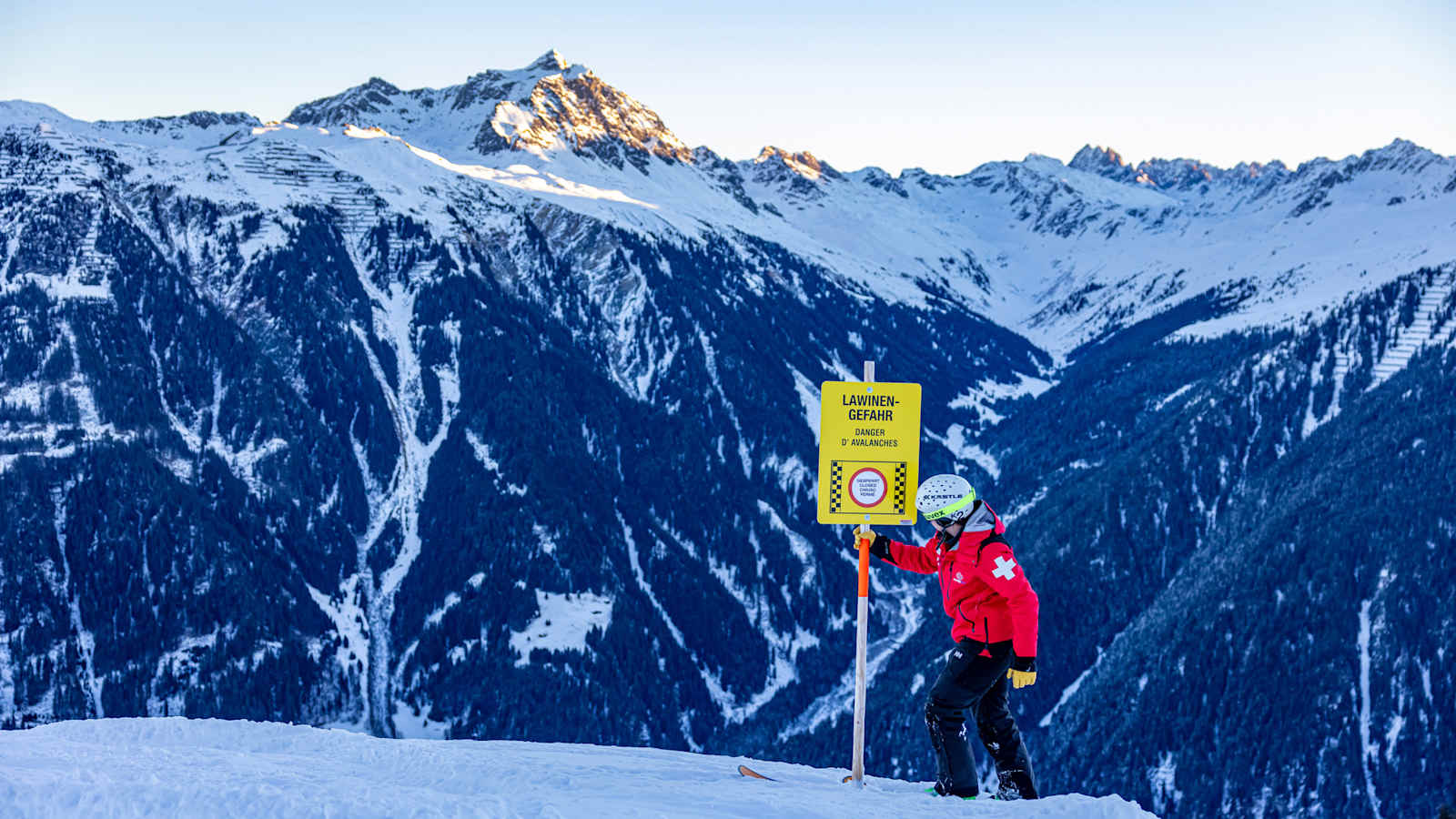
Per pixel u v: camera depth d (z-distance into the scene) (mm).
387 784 9844
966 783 10969
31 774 8844
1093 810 9125
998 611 10602
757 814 9281
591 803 9203
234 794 8523
